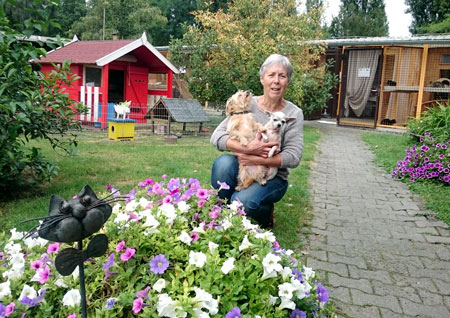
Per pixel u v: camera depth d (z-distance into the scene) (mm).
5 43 4418
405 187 6691
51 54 13484
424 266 3748
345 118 16141
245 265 2062
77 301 1897
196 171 6516
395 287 3334
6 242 2471
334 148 10484
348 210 5352
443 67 14570
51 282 1979
